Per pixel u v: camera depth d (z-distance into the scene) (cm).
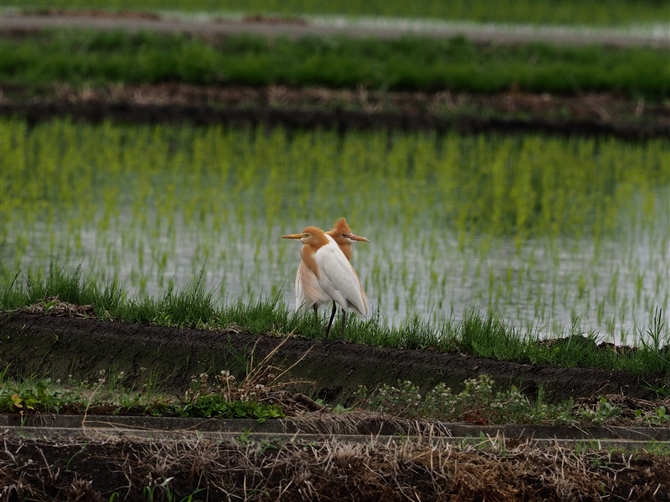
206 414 2242
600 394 2650
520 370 2755
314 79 7850
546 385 2694
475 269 4391
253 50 8688
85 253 4331
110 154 6038
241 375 2744
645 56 8994
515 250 4747
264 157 6375
